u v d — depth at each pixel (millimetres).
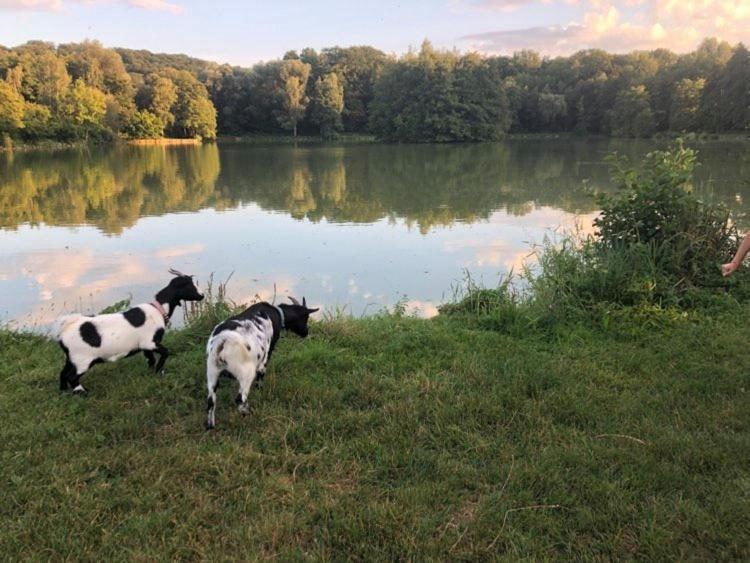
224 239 14531
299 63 90312
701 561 3123
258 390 5262
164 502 3676
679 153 8641
